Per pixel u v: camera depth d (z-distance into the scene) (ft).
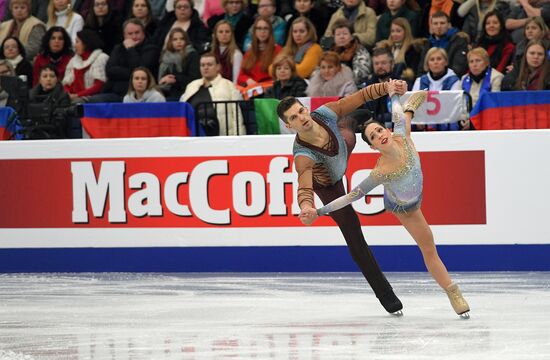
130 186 81.71
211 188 80.53
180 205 81.00
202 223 80.69
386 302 57.67
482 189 76.64
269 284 73.05
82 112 83.30
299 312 59.88
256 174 79.82
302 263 79.51
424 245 55.77
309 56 94.73
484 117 77.77
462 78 88.22
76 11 113.29
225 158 80.18
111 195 82.02
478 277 73.61
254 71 96.27
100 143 82.02
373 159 78.23
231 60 98.07
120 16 107.76
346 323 55.11
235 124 84.64
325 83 87.76
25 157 83.30
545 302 61.26
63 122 88.28
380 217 77.92
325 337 50.42
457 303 55.47
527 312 57.57
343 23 92.38
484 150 76.43
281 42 99.76
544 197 75.92
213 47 98.78
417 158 55.16
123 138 81.76
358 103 57.62
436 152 77.05
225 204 80.33
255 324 55.57
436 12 91.81
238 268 80.48
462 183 76.79
